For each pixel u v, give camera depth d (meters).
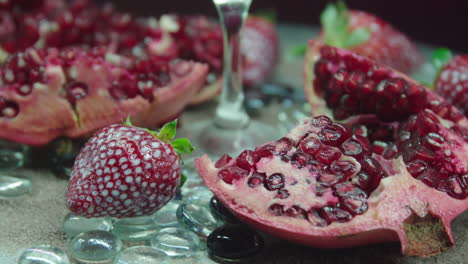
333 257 0.30
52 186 0.35
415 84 0.34
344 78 0.35
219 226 0.31
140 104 0.36
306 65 0.37
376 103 0.34
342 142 0.30
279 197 0.29
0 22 0.42
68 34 0.42
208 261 0.30
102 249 0.29
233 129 0.40
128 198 0.30
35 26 0.41
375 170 0.30
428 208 0.29
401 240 0.28
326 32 0.45
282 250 0.31
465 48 0.82
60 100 0.36
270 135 0.41
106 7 0.45
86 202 0.30
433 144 0.31
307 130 0.31
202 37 0.43
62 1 0.47
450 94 0.39
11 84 0.35
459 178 0.30
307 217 0.29
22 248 0.30
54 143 0.37
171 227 0.31
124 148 0.30
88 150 0.31
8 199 0.34
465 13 0.85
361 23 0.47
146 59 0.37
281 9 0.84
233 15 0.38
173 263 0.30
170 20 0.44
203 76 0.38
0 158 0.36
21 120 0.36
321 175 0.29
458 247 0.31
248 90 0.46
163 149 0.31
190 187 0.34
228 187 0.30
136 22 0.44
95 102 0.36
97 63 0.36
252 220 0.29
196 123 0.42
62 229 0.32
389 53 0.46
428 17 0.86
